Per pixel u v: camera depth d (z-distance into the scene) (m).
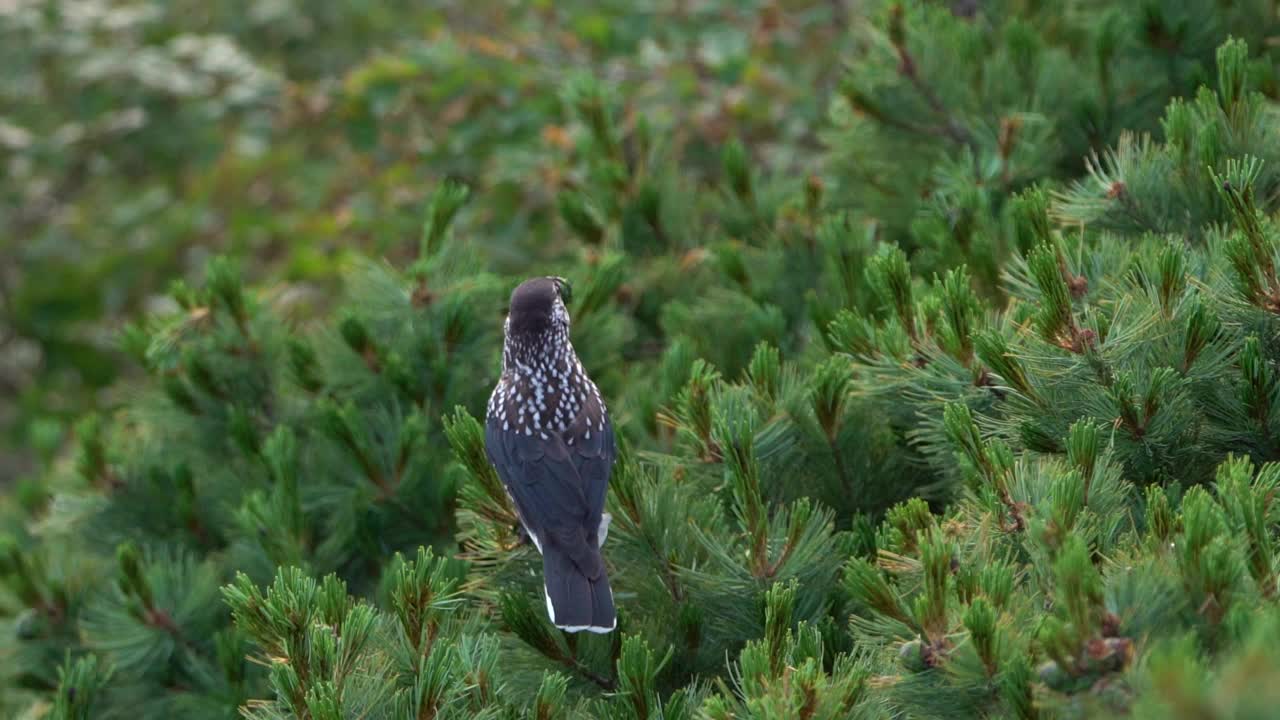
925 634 5.69
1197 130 8.05
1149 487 6.47
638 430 9.53
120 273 20.23
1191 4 10.06
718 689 7.20
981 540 6.23
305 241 17.64
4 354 21.88
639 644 6.43
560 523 7.45
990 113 10.77
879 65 10.89
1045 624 5.34
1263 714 3.52
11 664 10.30
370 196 17.11
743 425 6.84
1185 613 5.17
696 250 11.77
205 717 9.31
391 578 8.47
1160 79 10.45
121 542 10.55
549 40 16.45
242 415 10.23
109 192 21.20
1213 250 7.20
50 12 17.97
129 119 18.25
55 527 10.62
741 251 11.14
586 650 7.21
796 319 10.88
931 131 10.91
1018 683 5.23
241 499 10.43
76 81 18.34
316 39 20.80
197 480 10.70
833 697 5.62
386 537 9.88
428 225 10.56
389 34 20.69
